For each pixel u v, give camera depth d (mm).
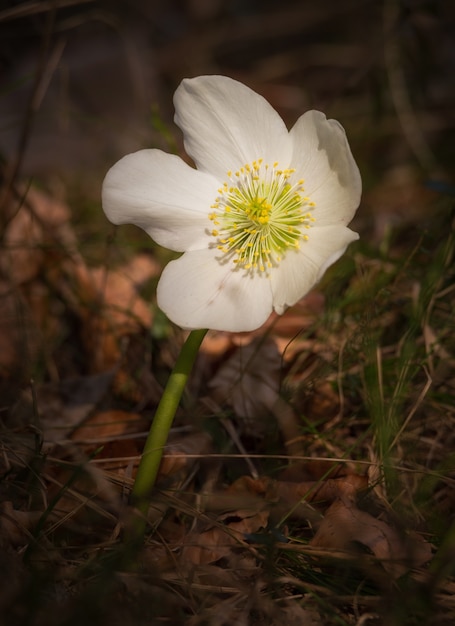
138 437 377
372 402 359
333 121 308
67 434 383
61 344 449
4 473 351
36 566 310
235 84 324
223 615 300
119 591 304
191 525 343
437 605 302
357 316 414
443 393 380
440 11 577
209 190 331
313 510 338
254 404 390
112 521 341
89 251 497
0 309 450
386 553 316
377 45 578
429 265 416
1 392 410
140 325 440
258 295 323
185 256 326
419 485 353
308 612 304
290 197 325
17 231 492
